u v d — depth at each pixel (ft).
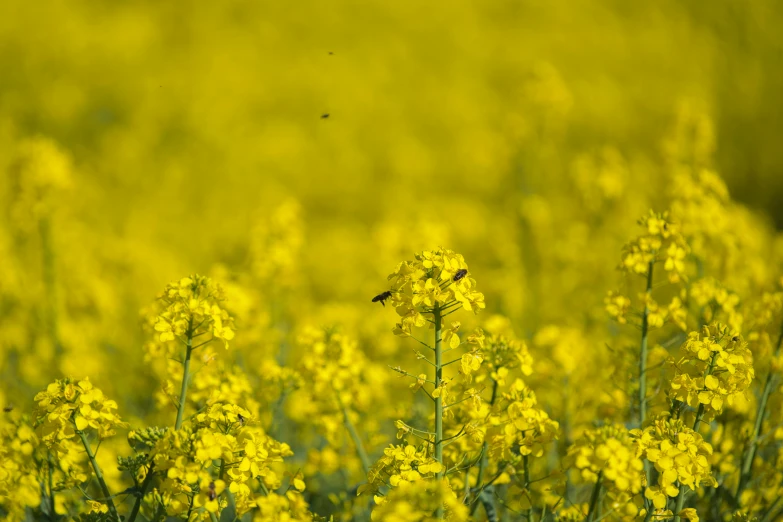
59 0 122.93
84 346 33.73
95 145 104.01
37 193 33.71
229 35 131.23
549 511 18.54
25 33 115.65
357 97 120.78
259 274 32.91
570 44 130.93
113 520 15.48
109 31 121.49
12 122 102.22
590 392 24.13
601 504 16.96
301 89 120.78
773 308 20.94
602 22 134.41
